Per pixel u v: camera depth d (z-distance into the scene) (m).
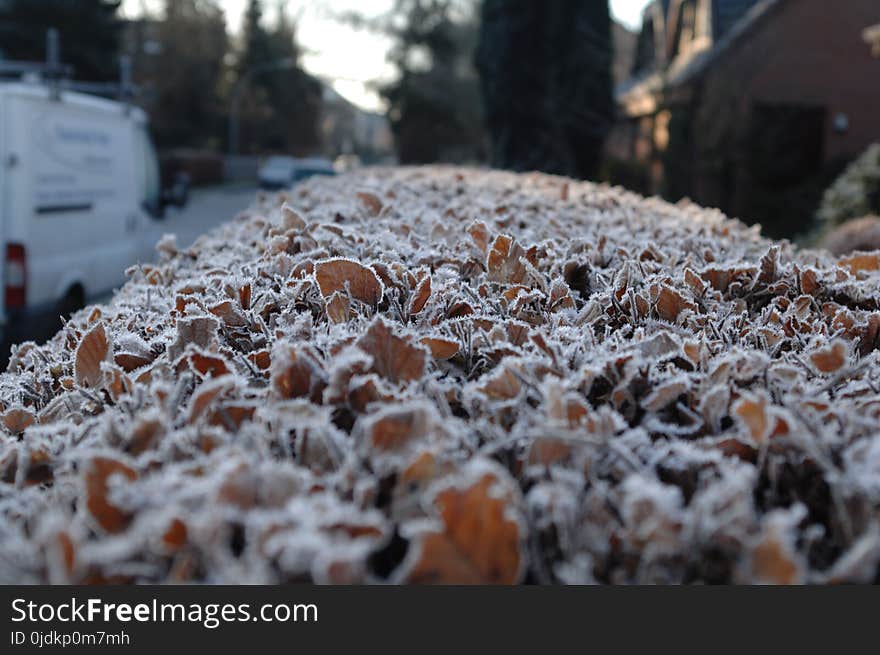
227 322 2.19
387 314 2.28
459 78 44.00
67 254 8.31
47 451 1.63
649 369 1.75
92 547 1.14
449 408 1.70
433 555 1.17
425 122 44.38
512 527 1.17
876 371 1.97
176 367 1.89
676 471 1.46
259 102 58.34
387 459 1.36
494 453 1.48
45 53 32.81
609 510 1.34
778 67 20.45
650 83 24.52
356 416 1.58
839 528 1.35
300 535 1.11
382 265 2.41
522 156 17.55
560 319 2.26
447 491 1.17
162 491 1.28
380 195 4.29
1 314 7.44
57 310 8.12
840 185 14.30
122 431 1.53
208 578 1.21
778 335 2.21
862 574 1.17
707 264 3.12
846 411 1.57
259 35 58.53
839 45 20.20
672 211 4.98
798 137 20.38
